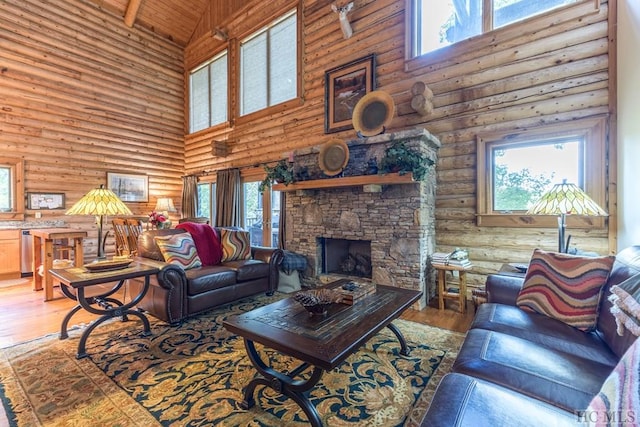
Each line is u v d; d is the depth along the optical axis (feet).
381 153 12.38
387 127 13.88
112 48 20.80
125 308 8.70
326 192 14.21
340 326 5.77
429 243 12.35
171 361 7.46
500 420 3.21
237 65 20.81
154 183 23.20
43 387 6.40
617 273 5.64
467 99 12.13
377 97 13.15
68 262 12.64
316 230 14.57
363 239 12.94
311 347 4.92
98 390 6.28
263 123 19.45
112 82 20.84
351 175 13.25
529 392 3.84
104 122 20.51
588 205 7.32
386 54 14.25
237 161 21.04
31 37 17.44
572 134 10.08
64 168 18.76
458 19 12.63
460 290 10.97
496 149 11.66
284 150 18.29
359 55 15.14
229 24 21.27
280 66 18.75
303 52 17.33
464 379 4.01
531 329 5.70
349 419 5.38
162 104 23.58
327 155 13.75
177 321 9.80
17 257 16.43
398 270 11.91
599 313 5.76
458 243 12.41
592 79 9.78
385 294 7.76
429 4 13.37
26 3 17.21
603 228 9.62
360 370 6.97
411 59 13.38
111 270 8.54
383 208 12.38
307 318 6.16
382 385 6.38
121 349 8.08
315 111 16.90
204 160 23.36
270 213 19.15
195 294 10.27
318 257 14.74
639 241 7.89
